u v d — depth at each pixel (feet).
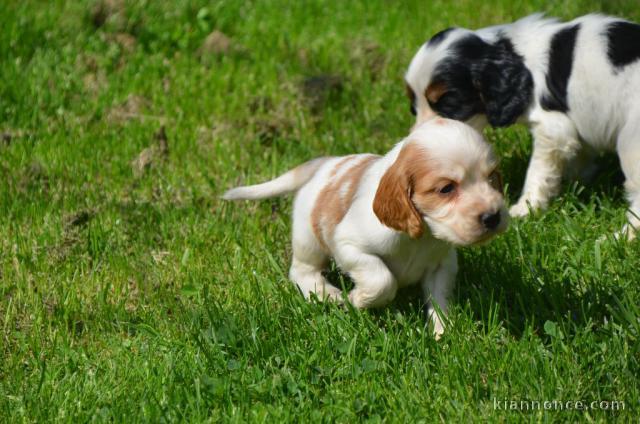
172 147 29.37
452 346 17.95
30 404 17.25
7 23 37.50
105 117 31.58
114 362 18.70
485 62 25.32
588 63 24.12
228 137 30.25
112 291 22.12
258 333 19.21
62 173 27.78
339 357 18.37
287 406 16.61
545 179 25.22
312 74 34.76
